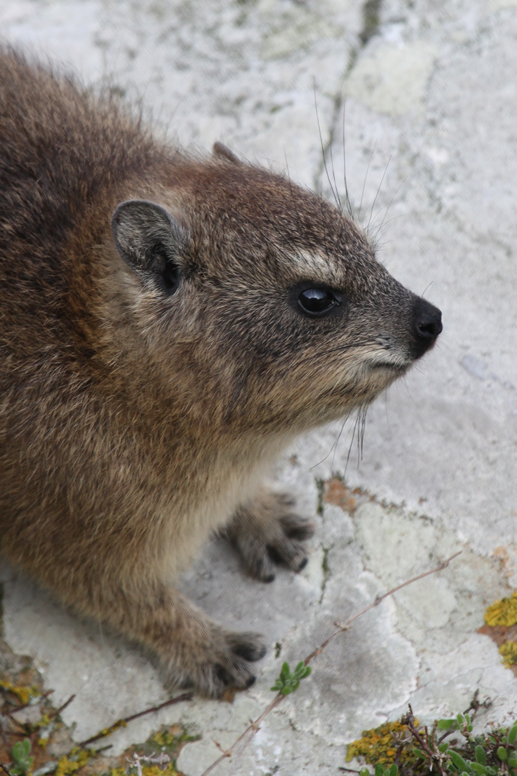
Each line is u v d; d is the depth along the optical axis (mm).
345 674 5629
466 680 5441
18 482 5332
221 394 5109
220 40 9109
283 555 6219
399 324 5141
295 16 9148
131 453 5246
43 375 5234
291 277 4977
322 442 6766
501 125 8188
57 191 5504
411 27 8922
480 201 7793
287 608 6035
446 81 8516
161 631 5777
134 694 5688
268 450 5605
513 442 6574
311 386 5156
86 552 5520
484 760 4805
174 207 5137
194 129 8547
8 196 5441
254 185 5199
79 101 6562
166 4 9383
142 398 5133
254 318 5020
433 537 6191
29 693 5605
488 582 5902
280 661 5789
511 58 8539
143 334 5000
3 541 5766
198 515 5656
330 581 6102
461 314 7227
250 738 5414
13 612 5980
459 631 5707
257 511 6262
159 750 5406
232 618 6039
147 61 9055
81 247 5242
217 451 5379
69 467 5238
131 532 5434
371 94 8570
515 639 5578
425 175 8008
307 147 8305
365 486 6512
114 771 5320
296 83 8734
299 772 5254
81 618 5996
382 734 5312
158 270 5000
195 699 5688
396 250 7605
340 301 5082
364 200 7910
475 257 7496
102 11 9430
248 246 4984
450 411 6781
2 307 5250
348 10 9109
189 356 5020
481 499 6332
